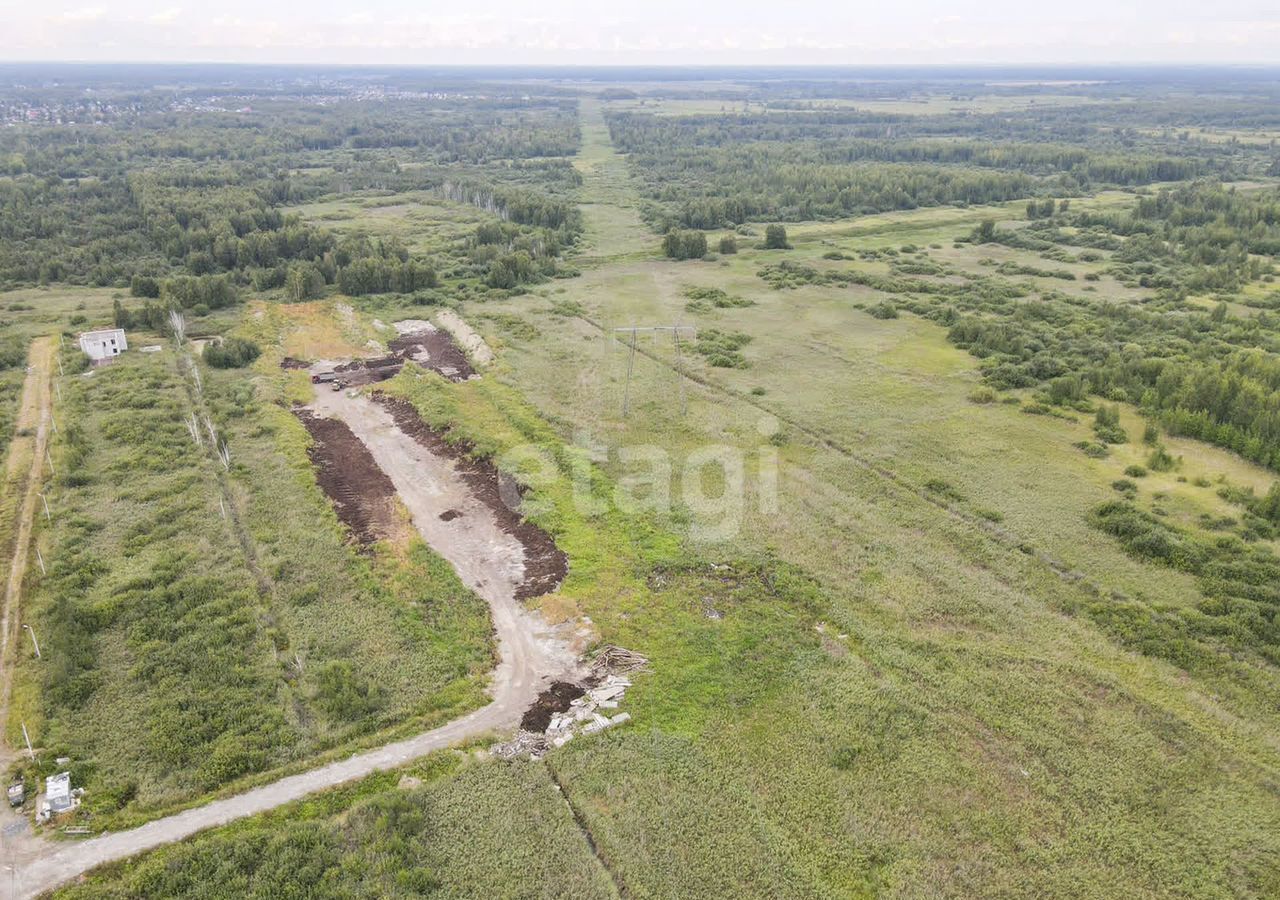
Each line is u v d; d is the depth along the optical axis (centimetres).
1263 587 4209
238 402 6969
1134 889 2752
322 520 5084
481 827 2980
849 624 4084
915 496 5294
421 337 8938
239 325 9056
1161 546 4544
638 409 6769
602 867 2834
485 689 3688
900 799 3105
